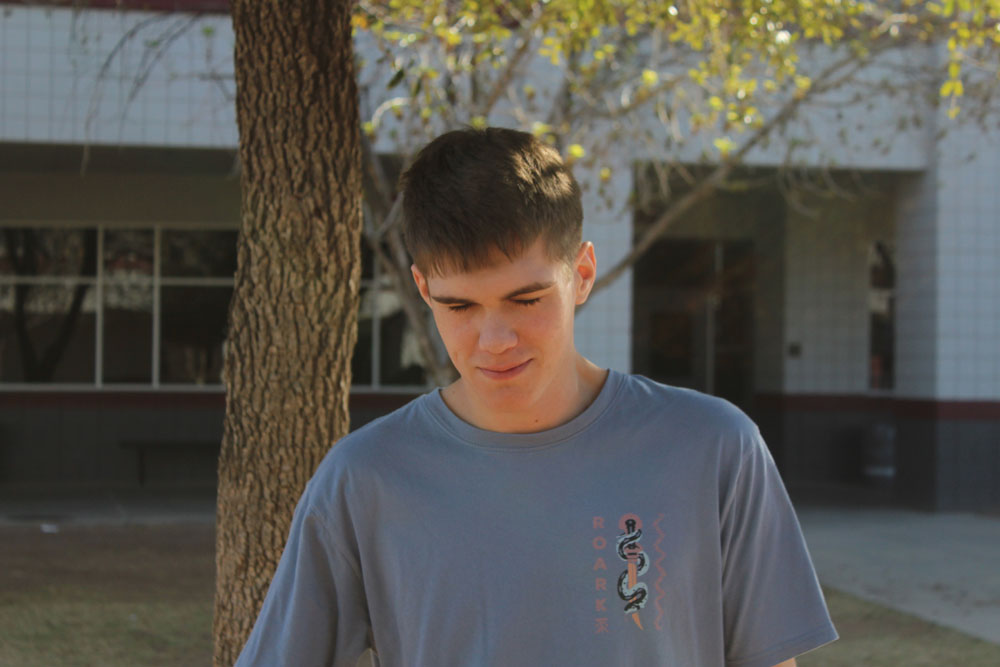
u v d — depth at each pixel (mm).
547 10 9359
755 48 10031
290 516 5066
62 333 19422
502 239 2152
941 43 15180
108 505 17391
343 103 5121
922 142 17062
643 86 11164
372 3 9375
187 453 19906
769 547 2568
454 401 2520
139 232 19500
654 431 2449
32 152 15945
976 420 17469
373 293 19438
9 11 13227
